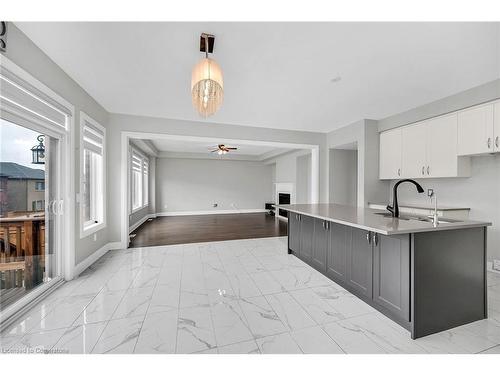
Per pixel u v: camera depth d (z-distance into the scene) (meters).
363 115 4.17
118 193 4.09
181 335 1.74
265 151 8.35
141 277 2.84
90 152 3.54
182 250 4.07
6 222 1.95
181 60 2.39
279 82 2.89
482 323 1.89
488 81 2.82
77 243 2.92
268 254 3.83
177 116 4.29
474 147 2.95
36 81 2.12
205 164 9.38
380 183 4.49
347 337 1.73
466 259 1.87
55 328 1.81
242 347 1.62
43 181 2.37
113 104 3.68
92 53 2.26
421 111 3.65
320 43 2.10
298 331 1.80
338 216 2.46
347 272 2.43
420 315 1.72
